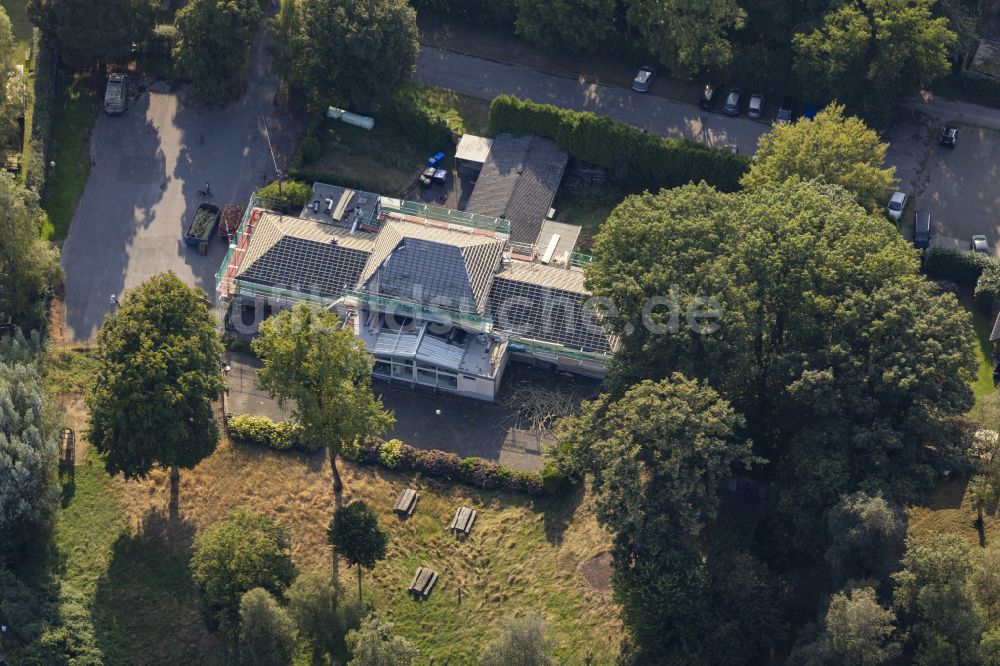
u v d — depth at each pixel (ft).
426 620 459.73
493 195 581.94
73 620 440.04
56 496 463.83
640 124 621.72
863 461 444.14
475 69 645.51
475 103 631.15
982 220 584.40
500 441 510.99
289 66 607.78
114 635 449.48
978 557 412.57
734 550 461.78
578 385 527.40
